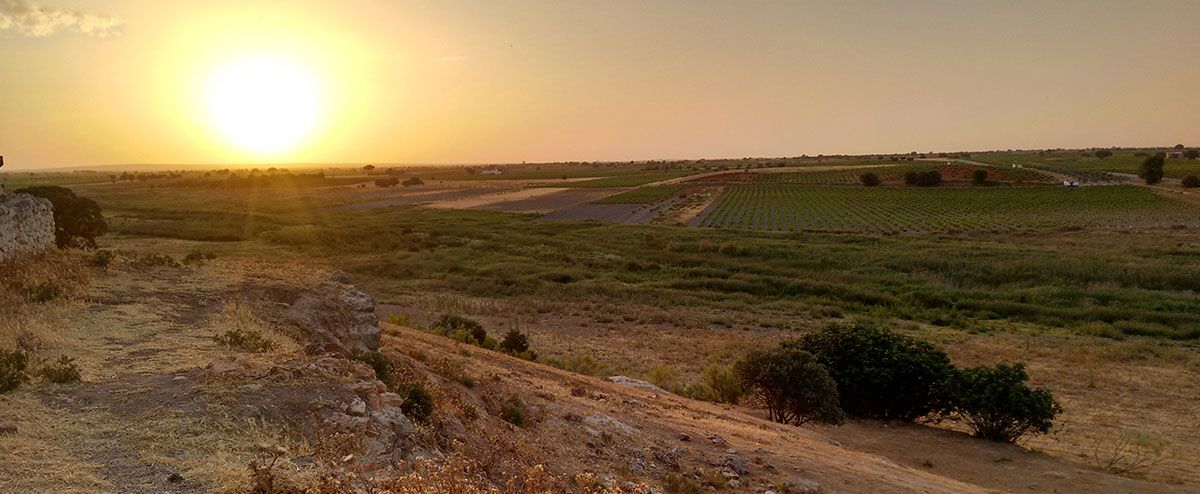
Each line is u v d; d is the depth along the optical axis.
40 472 5.02
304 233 67.50
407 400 7.88
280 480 5.22
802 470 10.80
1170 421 20.00
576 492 7.54
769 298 45.00
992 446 16.12
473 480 6.41
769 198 121.38
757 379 17.25
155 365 7.88
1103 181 131.88
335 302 13.26
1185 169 145.25
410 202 125.00
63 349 8.37
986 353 29.61
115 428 5.96
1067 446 17.05
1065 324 36.91
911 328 35.75
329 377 7.78
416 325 30.19
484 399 11.23
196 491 5.00
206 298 12.21
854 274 52.09
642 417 13.33
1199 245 59.66
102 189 152.38
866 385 18.78
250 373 7.55
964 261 54.16
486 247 65.75
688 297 44.06
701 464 10.34
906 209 99.31
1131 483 13.50
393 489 5.26
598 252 62.97
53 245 17.34
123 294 11.97
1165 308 38.81
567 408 12.50
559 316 37.72
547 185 170.38
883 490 10.43
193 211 90.25
